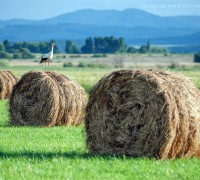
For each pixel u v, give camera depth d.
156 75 37.94
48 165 34.00
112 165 33.91
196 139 36.81
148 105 37.41
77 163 34.75
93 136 39.84
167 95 36.66
